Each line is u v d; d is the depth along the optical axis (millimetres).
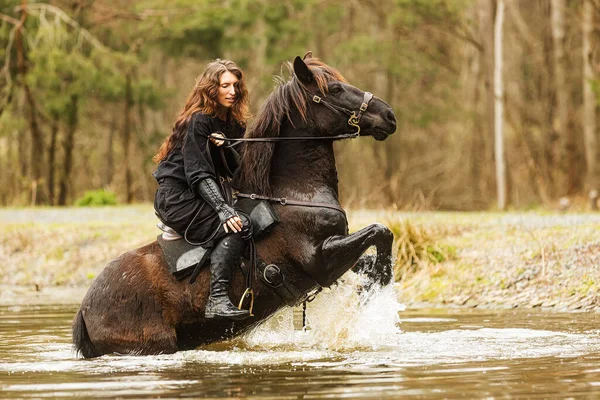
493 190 42312
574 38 49562
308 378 7703
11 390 7406
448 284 15016
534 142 50500
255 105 46781
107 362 8711
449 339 10062
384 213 18375
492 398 6734
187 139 8930
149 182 54281
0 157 51938
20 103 44688
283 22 43156
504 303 13867
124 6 47750
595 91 31844
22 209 33406
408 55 45969
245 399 6891
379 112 9023
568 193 37031
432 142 58375
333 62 46750
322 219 8914
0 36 39344
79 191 55562
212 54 43188
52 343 10422
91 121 51375
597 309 12836
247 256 8891
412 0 40438
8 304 15406
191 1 41469
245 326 9055
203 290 8883
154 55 52594
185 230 8906
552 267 14570
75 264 20688
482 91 50406
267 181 9070
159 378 7848
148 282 8984
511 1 51812
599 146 35656
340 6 47969
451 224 18156
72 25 39656
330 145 9250
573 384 7207
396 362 8438
